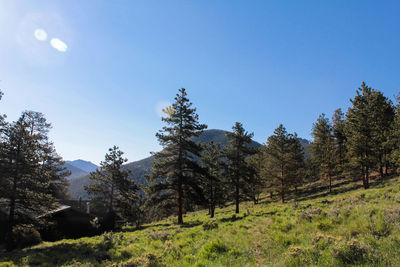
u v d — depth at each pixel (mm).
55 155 31016
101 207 31406
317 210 11508
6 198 19047
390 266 4652
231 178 30828
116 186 31781
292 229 9195
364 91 32438
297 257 5832
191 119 26969
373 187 26500
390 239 5934
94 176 31891
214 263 6742
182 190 25516
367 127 30797
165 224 26906
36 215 21344
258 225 11938
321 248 6297
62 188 32625
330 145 37781
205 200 26000
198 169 26000
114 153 32750
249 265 6250
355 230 7125
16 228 20000
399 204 9758
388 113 35281
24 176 20156
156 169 25719
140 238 14508
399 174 29141
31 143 21203
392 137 29875
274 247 7402
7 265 10461
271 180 39438
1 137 19531
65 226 27062
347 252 5332
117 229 30031
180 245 10078
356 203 12477
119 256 9914
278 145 40062
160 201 25266
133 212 30609
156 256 8234
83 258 10789
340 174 45812
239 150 31953
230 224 14273
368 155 29719
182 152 26609
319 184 46750
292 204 19734
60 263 10258
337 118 46312
